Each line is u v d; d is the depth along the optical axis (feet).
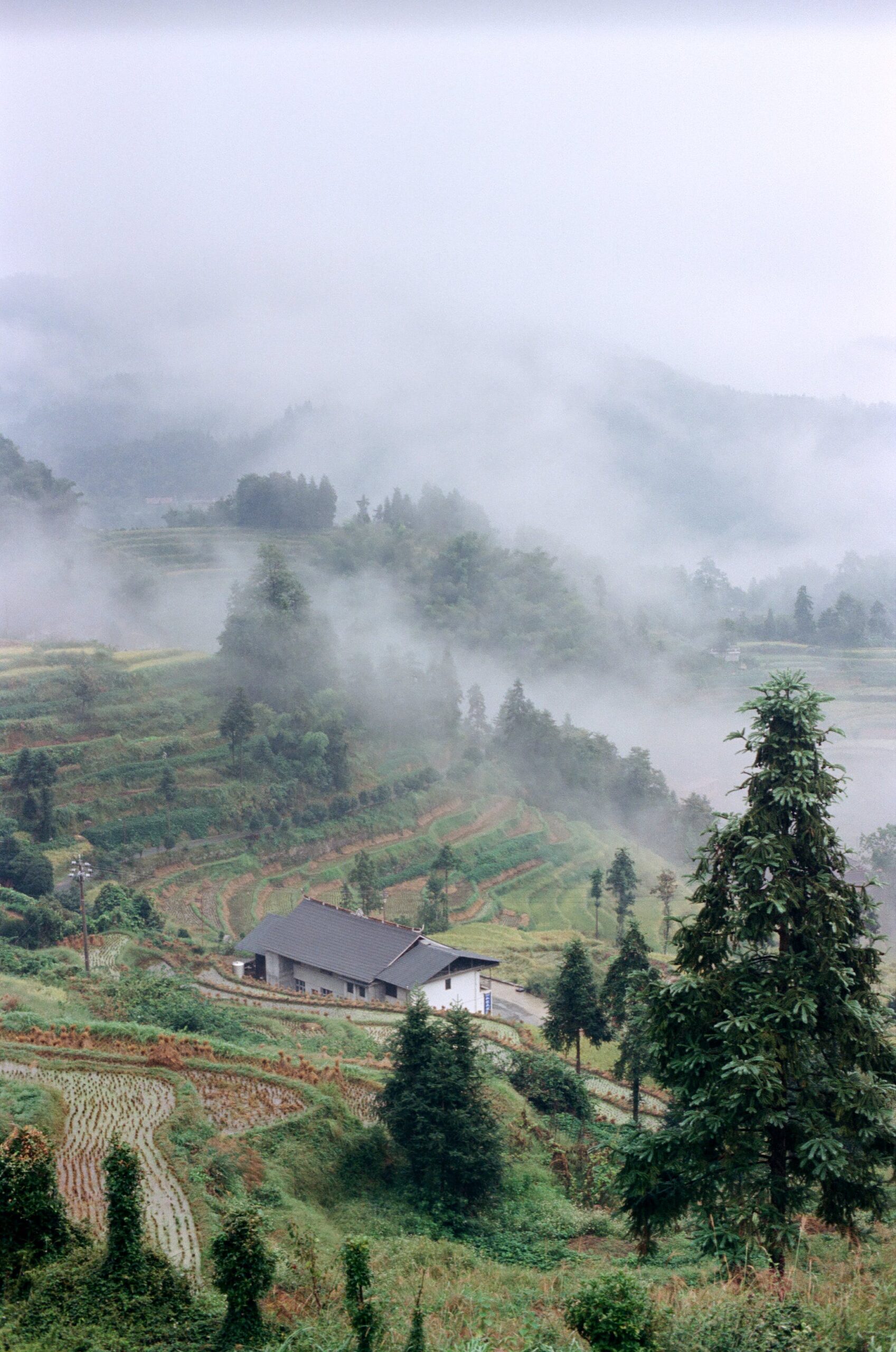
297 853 435.94
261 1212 59.47
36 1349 50.96
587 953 165.27
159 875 380.37
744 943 65.51
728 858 66.03
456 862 434.71
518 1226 102.73
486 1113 110.01
